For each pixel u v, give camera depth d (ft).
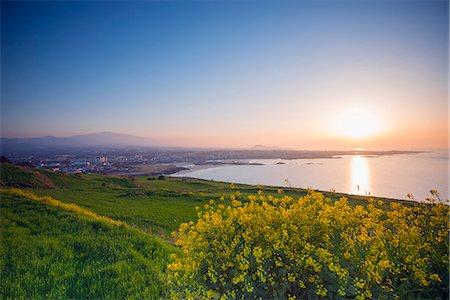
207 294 14.70
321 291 13.51
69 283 22.30
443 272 13.62
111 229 37.17
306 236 14.87
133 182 189.26
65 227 36.78
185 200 107.65
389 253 14.34
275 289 14.53
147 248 30.89
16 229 34.32
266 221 15.93
